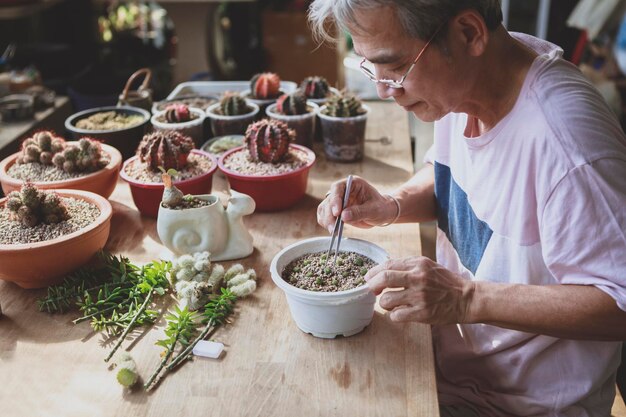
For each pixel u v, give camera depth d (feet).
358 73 8.82
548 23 12.92
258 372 3.85
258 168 5.90
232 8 14.61
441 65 3.70
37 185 5.39
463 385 4.83
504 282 4.35
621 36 12.11
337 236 4.66
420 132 9.57
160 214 4.91
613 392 4.52
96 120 7.06
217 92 8.67
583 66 12.94
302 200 6.13
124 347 4.10
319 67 14.89
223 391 3.70
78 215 4.99
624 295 3.52
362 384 3.73
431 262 3.91
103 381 3.81
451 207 4.92
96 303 4.44
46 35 14.01
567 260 3.69
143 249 5.24
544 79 3.82
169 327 4.14
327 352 4.01
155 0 13.96
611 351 4.33
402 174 6.54
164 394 3.69
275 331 4.23
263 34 14.85
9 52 10.84
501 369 4.54
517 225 4.09
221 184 6.49
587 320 3.65
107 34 15.25
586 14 12.12
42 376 3.86
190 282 4.57
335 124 6.64
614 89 12.14
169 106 7.19
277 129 5.95
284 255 4.47
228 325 4.30
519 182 3.97
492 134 4.07
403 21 3.50
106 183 5.75
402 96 3.92
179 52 14.55
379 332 4.20
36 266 4.54
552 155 3.67
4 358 4.02
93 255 4.87
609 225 3.55
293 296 4.02
